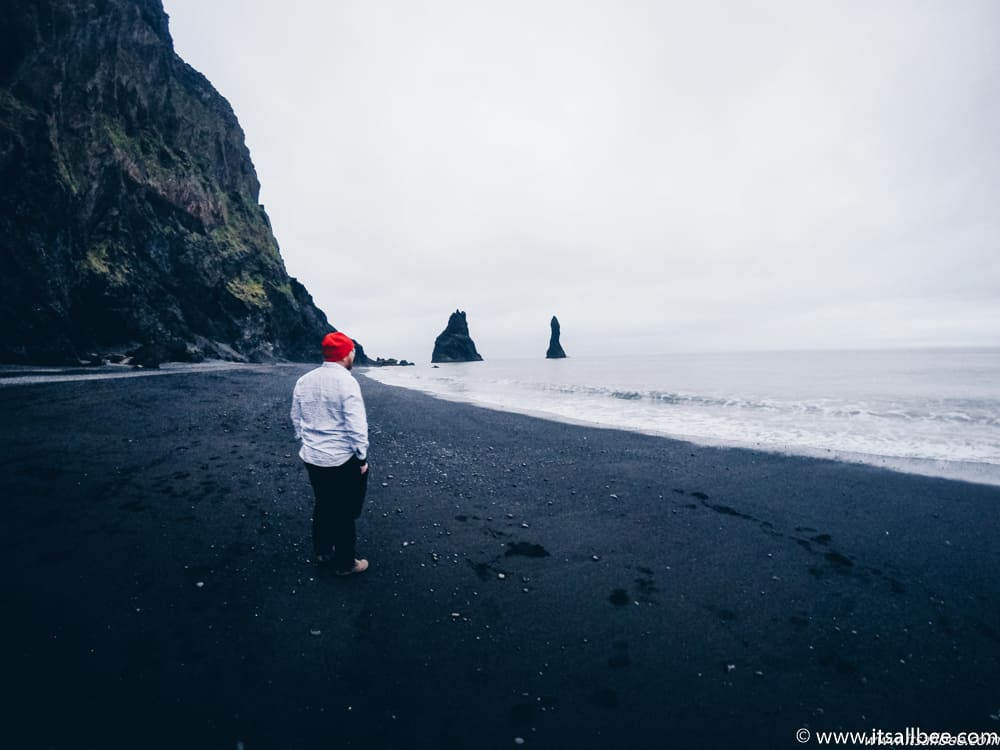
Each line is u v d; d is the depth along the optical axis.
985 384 22.41
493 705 2.27
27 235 19.98
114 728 1.98
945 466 7.25
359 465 3.34
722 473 6.82
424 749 1.98
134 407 9.95
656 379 29.70
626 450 8.31
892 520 4.99
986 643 2.88
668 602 3.31
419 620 2.97
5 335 18.83
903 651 2.79
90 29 25.70
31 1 21.33
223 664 2.44
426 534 4.38
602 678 2.50
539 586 3.49
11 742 1.85
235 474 5.77
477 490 5.83
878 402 15.63
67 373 16.77
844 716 2.28
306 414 3.28
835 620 3.11
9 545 3.56
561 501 5.50
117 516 4.25
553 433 9.91
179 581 3.25
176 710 2.11
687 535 4.54
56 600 2.90
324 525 3.43
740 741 2.11
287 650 2.59
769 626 3.03
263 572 3.46
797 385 22.95
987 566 3.94
